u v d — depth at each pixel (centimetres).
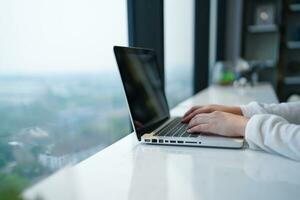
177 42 218
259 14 338
